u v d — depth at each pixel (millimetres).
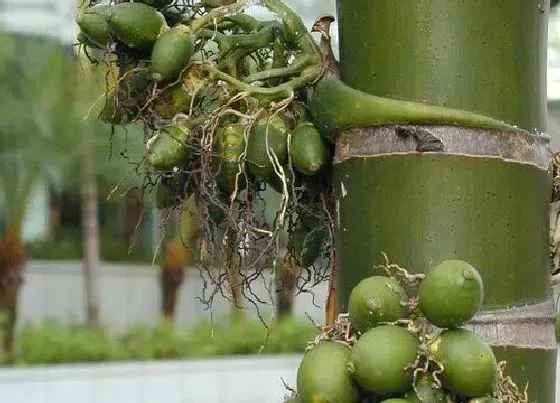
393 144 2982
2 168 20422
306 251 3523
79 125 19562
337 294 3168
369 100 3016
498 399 2727
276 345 19875
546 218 3094
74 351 18031
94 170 20688
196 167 3377
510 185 2967
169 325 21141
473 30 2986
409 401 2658
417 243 2941
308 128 3197
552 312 3068
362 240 3041
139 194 4281
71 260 28109
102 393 15656
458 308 2613
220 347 19578
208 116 3203
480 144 2945
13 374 14945
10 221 21188
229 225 3322
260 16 3752
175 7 3434
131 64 3357
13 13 20312
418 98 2986
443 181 2932
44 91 19391
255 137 3232
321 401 2691
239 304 3535
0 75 19359
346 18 3164
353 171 3062
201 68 3191
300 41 3203
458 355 2609
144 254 28438
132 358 18625
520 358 2926
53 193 27859
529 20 3066
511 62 3012
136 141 12781
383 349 2617
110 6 3271
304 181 3377
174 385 16250
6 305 20609
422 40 2992
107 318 26609
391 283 2773
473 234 2930
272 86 3285
